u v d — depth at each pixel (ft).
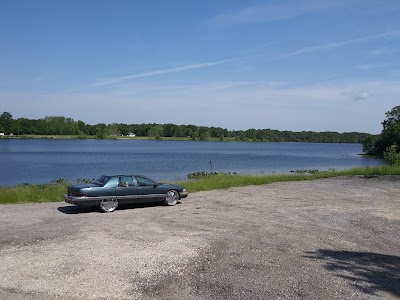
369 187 82.84
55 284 22.88
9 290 21.79
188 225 41.63
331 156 334.44
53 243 32.48
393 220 46.50
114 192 52.03
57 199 63.72
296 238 36.19
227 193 72.64
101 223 42.27
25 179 123.85
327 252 31.45
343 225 43.19
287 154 354.13
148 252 29.96
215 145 580.71
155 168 171.12
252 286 23.04
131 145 506.89
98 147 418.92
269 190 77.61
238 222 43.80
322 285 23.45
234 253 30.32
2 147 379.55
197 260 28.22
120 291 22.11
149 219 45.34
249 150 430.20
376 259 29.94
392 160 140.97
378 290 22.98
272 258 29.14
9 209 52.70
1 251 29.73
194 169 166.91
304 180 99.60
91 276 24.38
